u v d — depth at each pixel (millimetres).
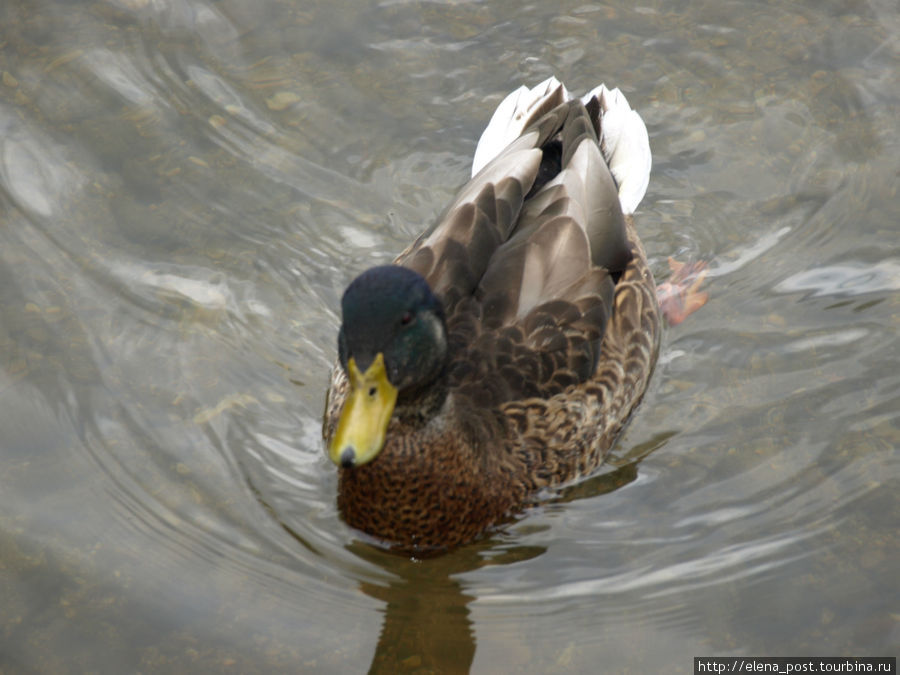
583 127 11453
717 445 10125
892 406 10320
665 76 13570
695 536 9391
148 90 12930
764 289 11562
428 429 8906
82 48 13219
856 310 11266
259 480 9750
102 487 9500
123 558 8977
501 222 10102
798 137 12984
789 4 14234
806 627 8617
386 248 11898
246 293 11305
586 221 10297
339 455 7996
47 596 8625
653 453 10117
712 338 11102
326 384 10633
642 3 14258
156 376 10461
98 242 11531
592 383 9758
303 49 13570
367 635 8617
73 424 9969
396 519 9242
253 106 12977
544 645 8602
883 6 14156
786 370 10750
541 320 9570
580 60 13688
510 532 9562
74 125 12531
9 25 13406
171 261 11477
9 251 11312
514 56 13688
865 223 12086
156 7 13711
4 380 10227
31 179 11984
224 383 10492
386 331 8148
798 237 12031
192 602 8719
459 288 9594
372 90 13281
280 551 9234
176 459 9812
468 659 8469
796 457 9945
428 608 8883
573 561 9266
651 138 13062
